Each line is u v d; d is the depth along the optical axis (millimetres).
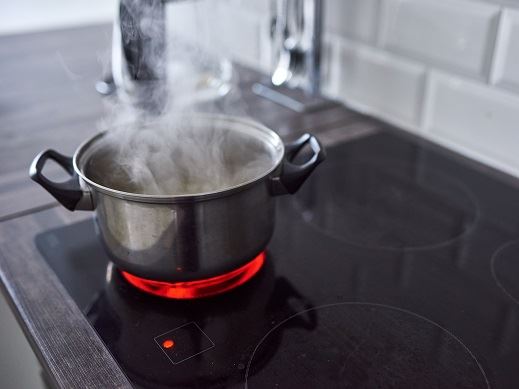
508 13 706
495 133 779
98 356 484
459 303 544
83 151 542
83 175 496
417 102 867
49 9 1688
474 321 521
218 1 1142
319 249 625
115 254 519
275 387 452
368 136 878
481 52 752
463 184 758
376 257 612
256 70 1104
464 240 643
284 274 583
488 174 782
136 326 517
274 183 522
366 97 946
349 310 534
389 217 688
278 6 968
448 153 833
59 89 1000
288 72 989
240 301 546
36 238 640
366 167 800
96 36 1246
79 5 1711
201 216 481
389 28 859
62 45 1192
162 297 551
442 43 795
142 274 517
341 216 689
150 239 490
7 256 611
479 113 788
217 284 565
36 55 1146
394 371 466
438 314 529
